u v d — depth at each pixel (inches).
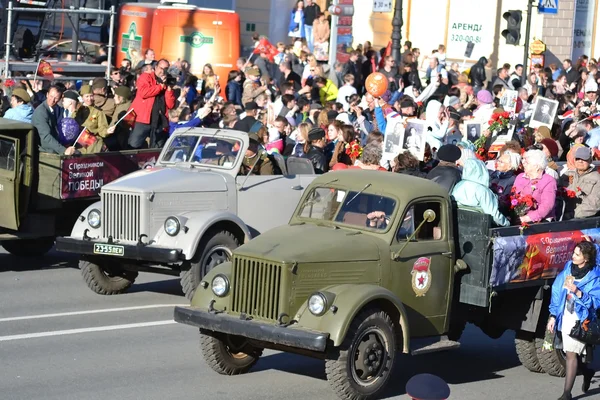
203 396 544.4
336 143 891.4
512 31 1481.3
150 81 911.7
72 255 911.7
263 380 580.7
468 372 634.2
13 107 909.2
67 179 805.9
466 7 1908.2
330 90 1348.4
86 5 1341.0
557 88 1585.9
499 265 590.6
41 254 900.6
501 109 961.5
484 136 911.0
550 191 633.6
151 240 728.3
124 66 1306.6
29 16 1213.7
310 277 535.2
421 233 581.3
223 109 965.2
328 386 574.9
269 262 533.3
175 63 1339.8
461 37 1914.4
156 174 754.8
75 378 565.3
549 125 1023.0
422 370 631.8
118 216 735.7
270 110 1058.7
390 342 542.3
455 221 597.9
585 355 566.6
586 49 2018.9
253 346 589.3
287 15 1931.6
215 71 1456.7
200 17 1446.9
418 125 796.0
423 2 1936.5
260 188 777.6
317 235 560.4
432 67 1529.3
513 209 633.6
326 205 592.4
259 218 776.3
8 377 561.6
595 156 828.0
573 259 564.1
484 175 609.9
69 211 832.3
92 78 1156.5
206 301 557.6
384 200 578.2
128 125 906.7
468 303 593.9
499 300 626.5
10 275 818.2
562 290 565.0
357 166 812.0
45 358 600.4
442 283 586.2
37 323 677.3
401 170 694.5
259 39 1649.9
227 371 583.8
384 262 560.4
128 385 557.3
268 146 919.0
